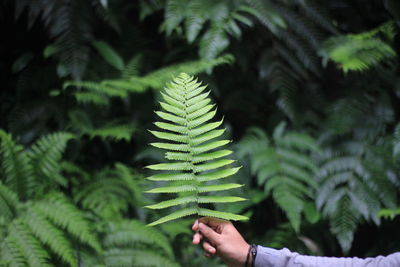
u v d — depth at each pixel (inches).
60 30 89.3
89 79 92.7
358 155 84.0
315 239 84.6
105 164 95.7
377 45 80.9
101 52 90.1
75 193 81.6
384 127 85.7
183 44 96.3
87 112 90.4
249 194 82.5
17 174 71.2
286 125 93.8
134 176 83.3
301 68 90.4
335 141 86.9
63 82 93.5
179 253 79.4
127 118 91.3
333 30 87.6
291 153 83.9
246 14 90.2
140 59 94.3
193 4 86.7
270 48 91.9
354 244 92.1
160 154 84.7
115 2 95.3
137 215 79.7
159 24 101.8
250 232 92.0
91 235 67.4
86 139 93.7
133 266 70.7
